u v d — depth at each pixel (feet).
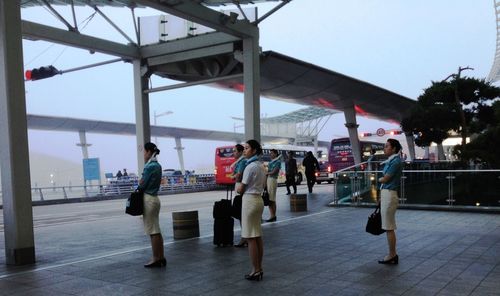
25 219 23.67
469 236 29.53
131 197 22.02
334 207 49.80
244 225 19.80
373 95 91.15
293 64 60.64
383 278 19.53
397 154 22.40
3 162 23.58
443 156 139.44
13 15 23.32
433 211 43.91
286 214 43.70
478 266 21.40
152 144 22.56
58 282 19.83
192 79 55.57
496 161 71.56
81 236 34.17
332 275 20.21
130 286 18.99
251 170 19.69
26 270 22.15
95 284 19.40
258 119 43.83
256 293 17.70
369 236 30.35
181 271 21.44
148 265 22.36
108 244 30.01
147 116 50.21
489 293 17.12
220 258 24.32
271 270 21.36
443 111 81.25
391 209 22.12
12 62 23.16
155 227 22.36
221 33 44.93
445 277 19.51
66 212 58.08
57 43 41.42
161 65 50.78
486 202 42.70
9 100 23.06
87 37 43.11
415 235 30.17
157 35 48.88
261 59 52.90
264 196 36.17
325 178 124.36
